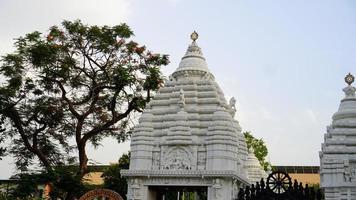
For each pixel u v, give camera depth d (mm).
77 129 45781
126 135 50312
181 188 35000
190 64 38188
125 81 45594
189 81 36656
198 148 33188
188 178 32438
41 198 45156
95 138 50781
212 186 31688
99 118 48750
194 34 40625
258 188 31188
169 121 34781
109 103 48844
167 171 32594
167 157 33594
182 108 35000
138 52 47781
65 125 49000
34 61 44500
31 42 45406
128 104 48312
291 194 30234
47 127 48281
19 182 43281
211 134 32875
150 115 35500
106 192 31312
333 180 31688
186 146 33406
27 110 47219
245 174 36719
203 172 31625
